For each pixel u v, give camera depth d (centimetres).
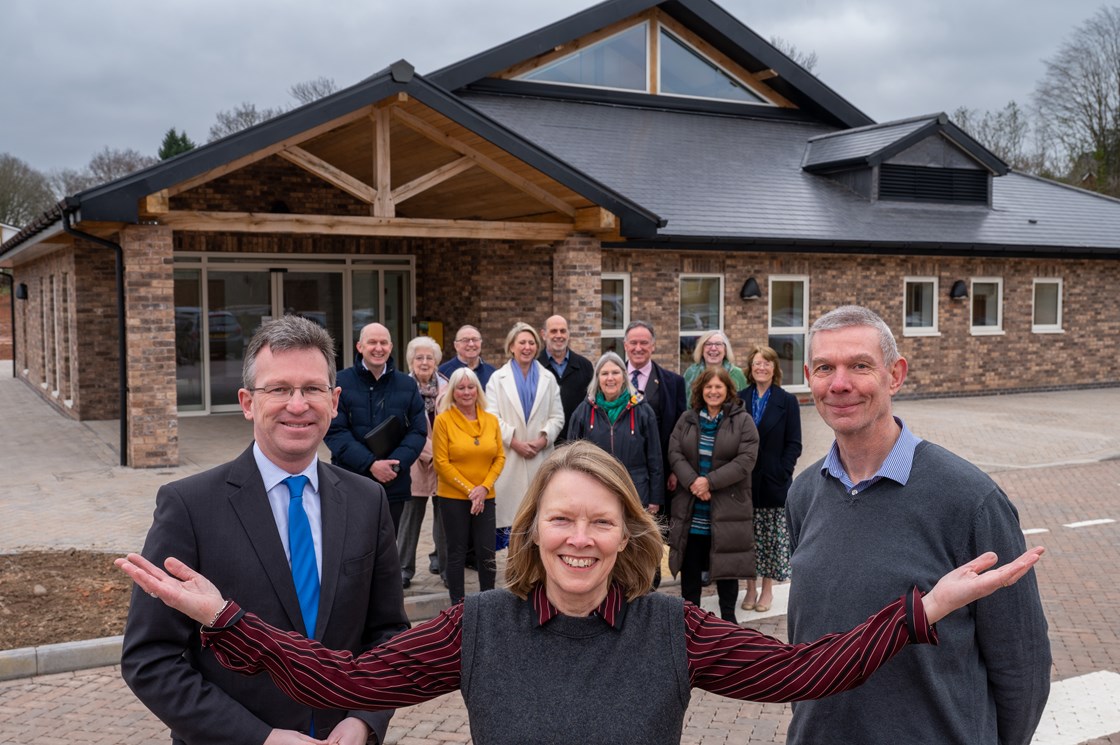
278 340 281
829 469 282
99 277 1631
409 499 705
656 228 1342
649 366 750
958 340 1991
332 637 280
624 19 2058
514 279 1648
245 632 212
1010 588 254
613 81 2073
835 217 1842
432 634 216
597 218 1315
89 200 1048
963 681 257
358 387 680
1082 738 509
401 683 213
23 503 1016
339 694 212
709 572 674
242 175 1673
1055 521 1005
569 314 1361
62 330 1794
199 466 1212
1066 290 2119
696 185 1822
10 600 671
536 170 1268
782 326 1817
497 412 743
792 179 1978
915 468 268
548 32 1941
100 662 599
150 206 1097
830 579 269
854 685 206
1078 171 4256
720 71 2194
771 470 696
